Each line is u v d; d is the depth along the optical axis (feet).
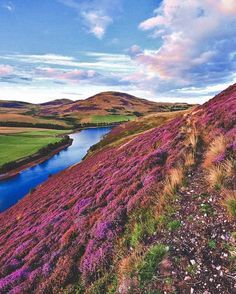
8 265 45.24
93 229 37.76
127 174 56.59
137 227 29.63
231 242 21.72
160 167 45.34
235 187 28.02
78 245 36.65
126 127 370.32
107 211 40.98
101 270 27.84
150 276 21.49
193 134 53.31
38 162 331.16
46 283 31.96
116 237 31.65
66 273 31.50
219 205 26.71
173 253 22.81
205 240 23.03
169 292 19.54
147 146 88.02
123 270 24.08
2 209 184.03
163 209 30.37
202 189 31.09
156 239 25.86
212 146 40.98
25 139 495.82
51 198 104.32
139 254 24.93
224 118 55.26
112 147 187.93
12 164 298.97
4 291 37.65
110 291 23.81
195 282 19.57
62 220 56.85
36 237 55.67
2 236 85.81
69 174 159.53
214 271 19.89
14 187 233.96
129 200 38.29
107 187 57.52
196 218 26.18
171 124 108.27
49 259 39.22
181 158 44.01
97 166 118.93
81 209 53.42
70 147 454.81
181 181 34.22
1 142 451.53
